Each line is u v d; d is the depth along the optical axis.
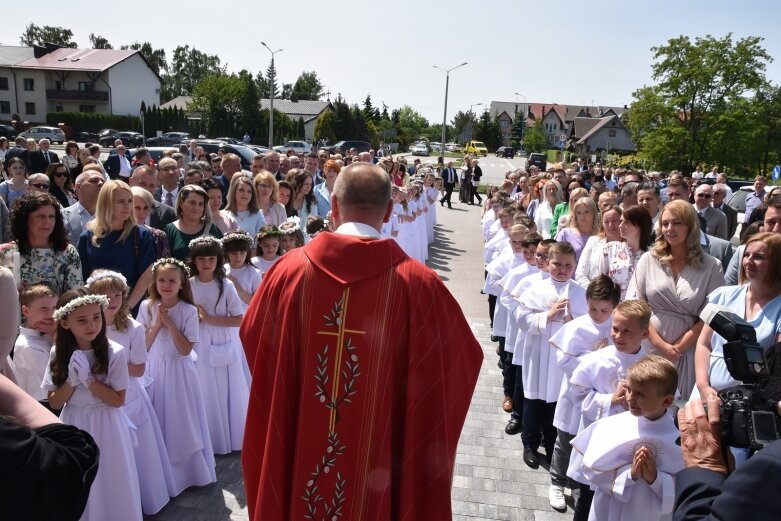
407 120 107.50
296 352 1.96
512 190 15.02
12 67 54.38
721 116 39.62
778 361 2.24
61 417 3.28
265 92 100.69
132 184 5.88
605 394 3.35
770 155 43.25
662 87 41.56
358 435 1.89
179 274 3.91
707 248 5.09
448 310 2.01
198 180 6.77
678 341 3.76
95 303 3.20
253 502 2.02
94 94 55.88
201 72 105.94
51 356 3.25
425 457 1.97
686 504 1.55
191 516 3.70
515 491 4.07
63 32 101.12
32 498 1.23
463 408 2.05
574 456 3.29
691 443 1.72
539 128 76.69
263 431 2.02
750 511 1.20
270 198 6.84
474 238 16.12
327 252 1.96
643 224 4.51
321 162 13.32
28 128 43.62
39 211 4.16
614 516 2.98
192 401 3.96
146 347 3.75
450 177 23.34
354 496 1.89
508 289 5.20
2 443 1.22
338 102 56.53
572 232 5.76
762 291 2.89
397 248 2.02
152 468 3.68
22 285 4.10
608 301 3.70
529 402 4.46
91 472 1.39
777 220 3.98
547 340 4.32
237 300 4.44
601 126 77.12
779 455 1.20
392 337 1.92
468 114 95.06
